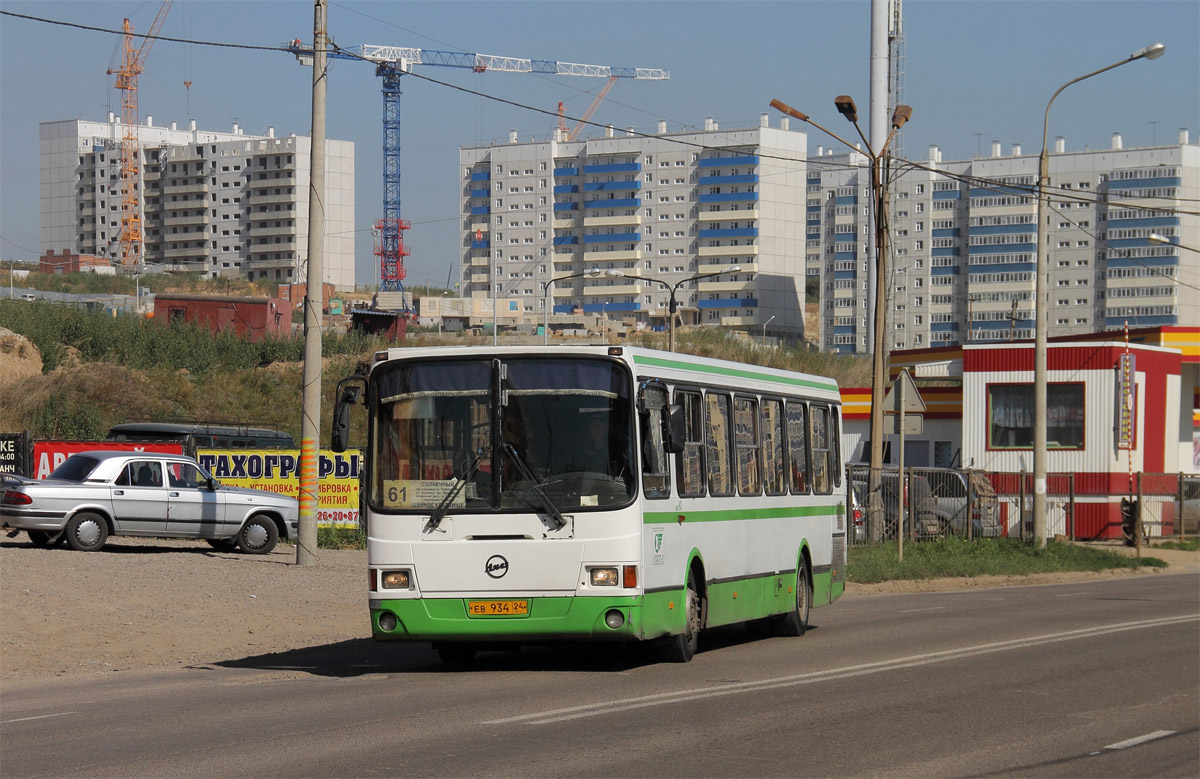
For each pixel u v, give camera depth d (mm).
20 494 23719
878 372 29953
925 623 18375
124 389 53938
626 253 173375
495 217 182000
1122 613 20016
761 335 159750
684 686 11750
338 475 30656
